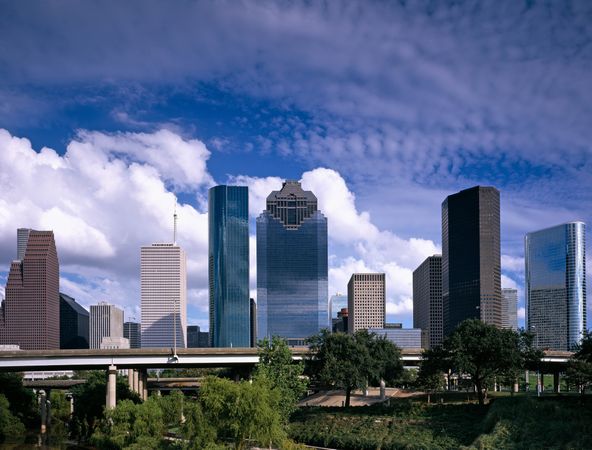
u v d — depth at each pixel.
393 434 102.81
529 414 92.88
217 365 155.62
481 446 86.50
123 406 109.06
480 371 117.88
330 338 137.25
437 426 103.88
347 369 127.56
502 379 123.12
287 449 92.69
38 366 139.75
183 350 148.00
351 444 100.69
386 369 143.50
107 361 142.25
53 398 184.00
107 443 106.31
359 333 145.25
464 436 96.62
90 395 149.62
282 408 109.69
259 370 114.81
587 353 116.44
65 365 139.88
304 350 154.50
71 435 147.50
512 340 117.38
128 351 143.38
